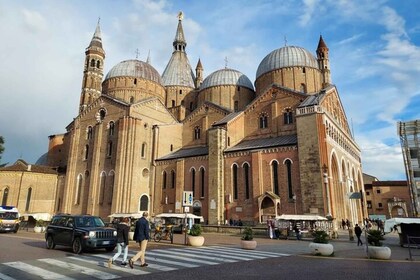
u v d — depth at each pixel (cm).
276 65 6050
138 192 5425
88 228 2095
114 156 5575
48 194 6506
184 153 5631
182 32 8425
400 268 1542
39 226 4362
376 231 2006
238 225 4306
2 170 6231
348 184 5144
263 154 4459
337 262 1727
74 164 6172
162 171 5550
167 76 7681
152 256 1898
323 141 4028
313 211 3822
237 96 6456
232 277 1271
